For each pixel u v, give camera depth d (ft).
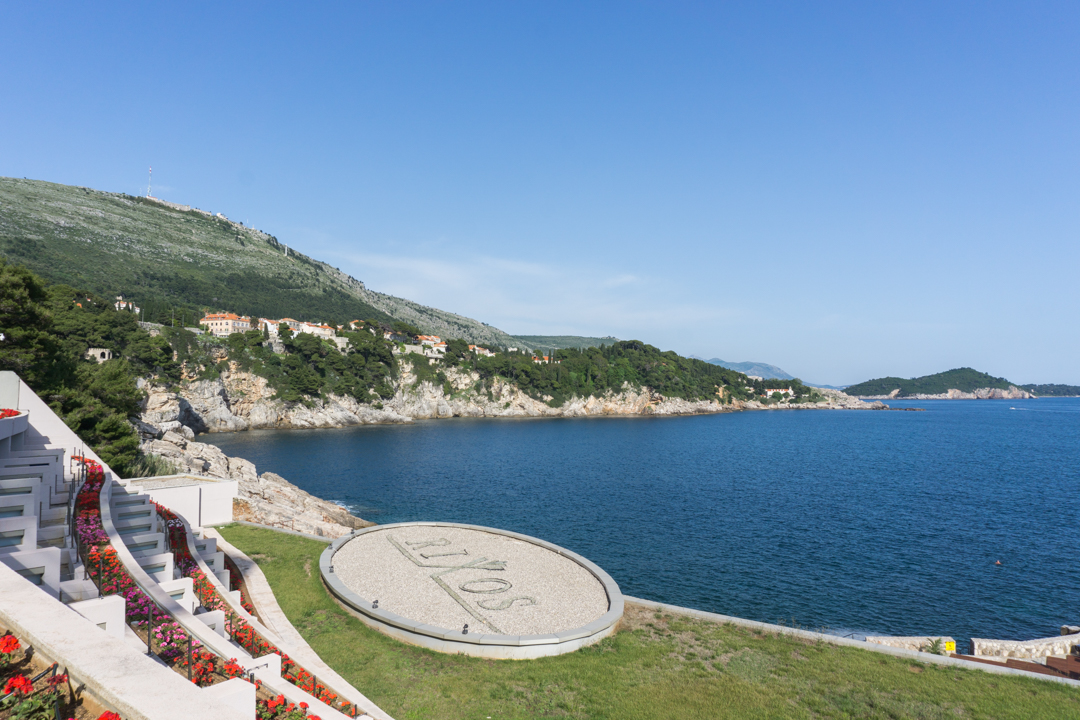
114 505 75.87
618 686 61.93
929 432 601.21
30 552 38.81
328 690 50.85
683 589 127.34
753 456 377.50
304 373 517.96
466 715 56.29
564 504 215.51
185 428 364.17
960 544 168.04
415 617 75.51
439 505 212.02
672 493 240.73
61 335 346.54
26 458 69.97
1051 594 129.18
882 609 118.93
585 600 83.41
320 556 95.91
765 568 142.72
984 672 66.69
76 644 22.59
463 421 627.87
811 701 59.47
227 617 58.39
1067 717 57.41
